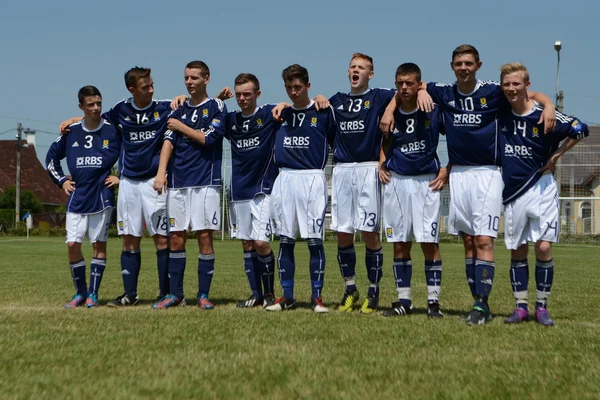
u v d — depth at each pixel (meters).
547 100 8.29
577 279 16.06
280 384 5.07
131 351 6.23
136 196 9.94
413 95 8.67
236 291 12.36
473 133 8.44
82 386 5.02
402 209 8.92
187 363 5.74
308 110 9.35
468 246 9.05
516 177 8.40
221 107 9.66
